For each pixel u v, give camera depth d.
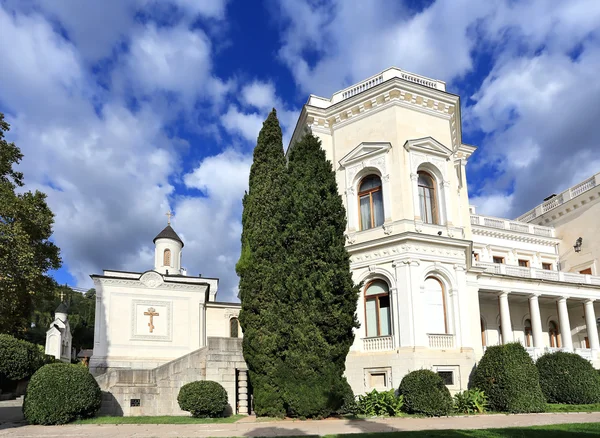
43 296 27.31
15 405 23.25
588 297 36.16
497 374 19.83
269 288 19.17
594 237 40.66
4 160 25.67
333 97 27.66
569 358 22.86
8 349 20.22
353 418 17.73
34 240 24.45
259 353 18.53
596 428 13.10
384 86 25.09
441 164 25.20
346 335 18.86
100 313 35.75
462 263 23.95
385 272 23.22
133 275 41.50
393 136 24.59
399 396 19.36
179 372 19.69
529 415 18.00
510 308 36.38
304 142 21.48
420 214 24.28
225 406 18.44
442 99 26.00
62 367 17.20
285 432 13.80
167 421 16.83
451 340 22.67
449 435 12.23
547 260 42.66
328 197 20.23
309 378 17.55
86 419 17.08
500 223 41.50
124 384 18.98
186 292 38.25
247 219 21.00
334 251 19.17
